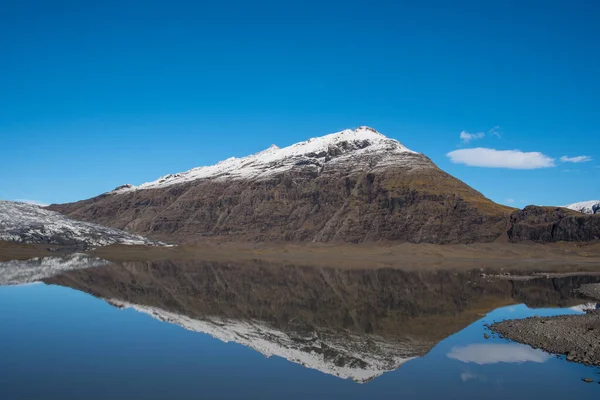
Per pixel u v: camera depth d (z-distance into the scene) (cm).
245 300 4628
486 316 3803
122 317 3541
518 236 15525
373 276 7719
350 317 3731
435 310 4122
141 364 2280
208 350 2559
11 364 2261
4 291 5100
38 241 14950
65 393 1869
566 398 1889
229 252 17075
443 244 16175
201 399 1816
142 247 16600
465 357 2498
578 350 2584
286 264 11075
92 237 16650
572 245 14425
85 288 5431
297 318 3656
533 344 2769
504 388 1997
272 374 2144
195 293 5144
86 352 2491
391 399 1855
